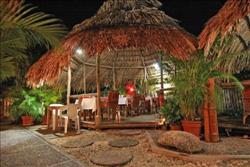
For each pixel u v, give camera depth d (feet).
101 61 33.09
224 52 15.90
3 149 15.56
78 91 33.86
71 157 13.02
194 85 15.70
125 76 37.58
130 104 30.60
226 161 11.15
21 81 29.37
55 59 20.13
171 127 17.53
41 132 21.52
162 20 21.38
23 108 28.78
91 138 17.57
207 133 14.96
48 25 7.48
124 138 17.07
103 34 18.93
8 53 7.31
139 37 18.57
